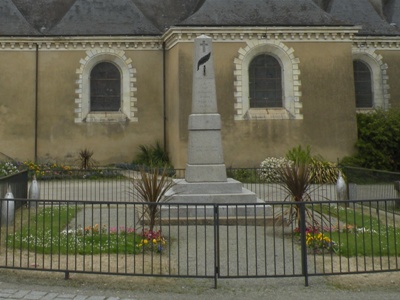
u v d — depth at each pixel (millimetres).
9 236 8328
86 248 7531
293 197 8812
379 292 5816
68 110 22000
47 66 21984
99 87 22531
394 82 23688
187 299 5578
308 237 7617
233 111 20109
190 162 10523
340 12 24125
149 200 8727
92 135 22062
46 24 23047
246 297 5656
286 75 20469
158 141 22422
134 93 22422
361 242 7977
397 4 25938
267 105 20641
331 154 20297
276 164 17391
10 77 21766
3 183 10297
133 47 22391
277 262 7027
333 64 20578
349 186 13281
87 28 22297
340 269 6281
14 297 5508
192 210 9688
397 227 9492
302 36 20375
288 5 21203
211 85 10703
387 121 20531
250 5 21016
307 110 20406
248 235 8648
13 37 21516
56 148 21859
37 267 6539
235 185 10266
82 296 5582
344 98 20547
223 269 6699
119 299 5516
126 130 22266
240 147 20016
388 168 20141
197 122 10586
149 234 7688
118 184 16719
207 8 20672
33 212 11328
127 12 23156
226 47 20141
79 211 11633
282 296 5688
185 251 7574
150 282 6188
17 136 21703
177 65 19938
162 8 24422
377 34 23266
